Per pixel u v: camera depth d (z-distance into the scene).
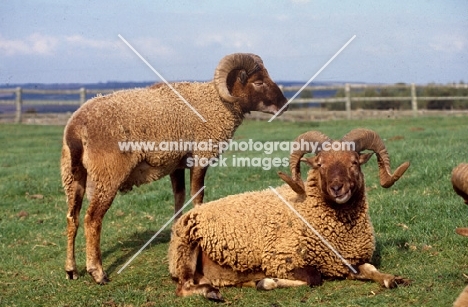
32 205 12.93
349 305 6.10
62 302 7.16
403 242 8.16
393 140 19.73
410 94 36.25
